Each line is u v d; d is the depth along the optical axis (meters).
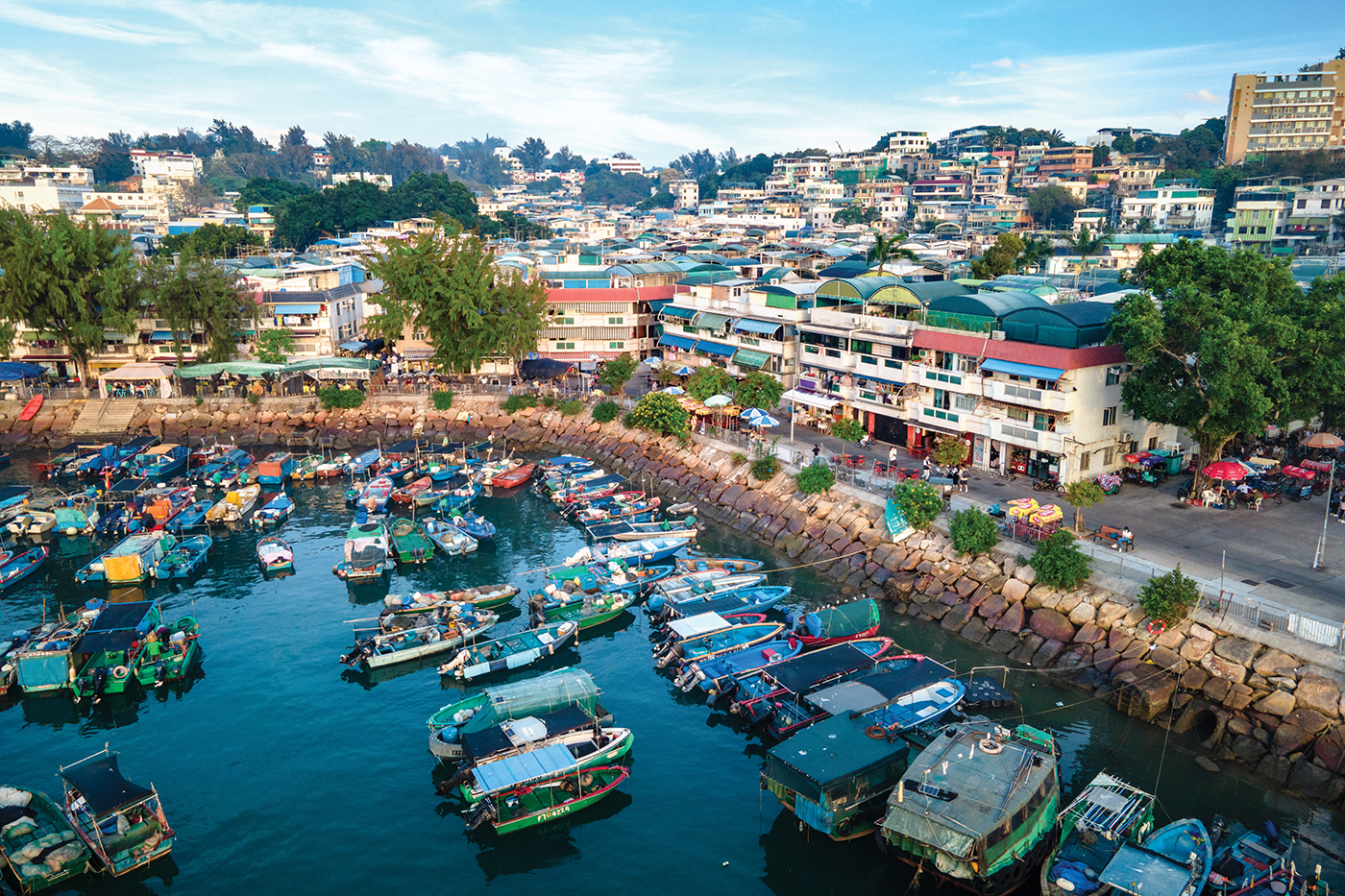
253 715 58.31
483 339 121.38
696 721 57.47
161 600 75.12
